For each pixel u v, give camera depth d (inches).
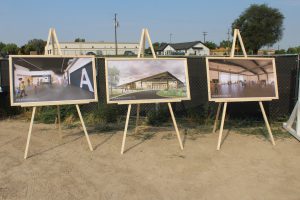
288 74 385.7
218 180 219.8
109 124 369.7
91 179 221.5
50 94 271.9
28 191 204.5
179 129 347.9
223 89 293.4
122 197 197.3
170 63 291.9
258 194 201.0
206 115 386.6
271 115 388.2
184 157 261.3
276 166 243.4
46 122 378.3
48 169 238.5
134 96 282.4
